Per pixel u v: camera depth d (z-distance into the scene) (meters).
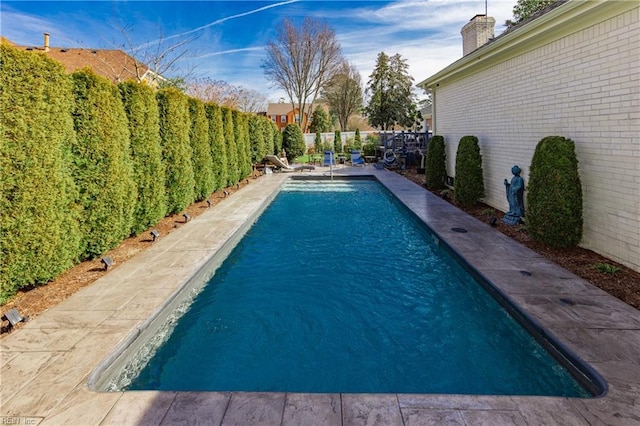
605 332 2.95
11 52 3.58
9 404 2.30
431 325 3.67
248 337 3.51
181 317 3.93
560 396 2.45
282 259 5.69
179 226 7.09
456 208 8.16
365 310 4.00
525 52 6.27
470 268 4.57
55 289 4.11
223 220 7.50
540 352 3.04
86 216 4.84
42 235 3.93
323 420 2.14
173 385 2.85
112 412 2.24
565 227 4.74
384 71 28.34
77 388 2.46
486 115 7.96
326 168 18.19
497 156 7.51
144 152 6.18
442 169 10.59
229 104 20.95
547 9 6.93
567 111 5.18
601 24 4.48
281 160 18.08
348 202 10.53
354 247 6.22
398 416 2.17
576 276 4.12
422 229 7.04
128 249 5.64
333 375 2.92
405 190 10.84
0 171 3.51
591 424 2.07
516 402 2.28
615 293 3.66
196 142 8.74
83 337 3.09
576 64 4.96
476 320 3.76
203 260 5.05
